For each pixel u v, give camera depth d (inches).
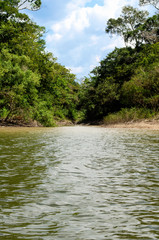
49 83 1370.6
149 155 257.9
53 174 175.0
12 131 649.6
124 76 1384.1
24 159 230.8
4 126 900.6
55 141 394.0
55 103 1619.1
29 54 1182.9
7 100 918.4
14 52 1120.8
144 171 185.5
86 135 524.7
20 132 612.4
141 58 1512.1
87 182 155.4
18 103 935.0
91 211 109.0
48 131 665.0
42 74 1270.9
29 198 124.9
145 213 107.0
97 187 144.8
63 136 495.2
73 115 1930.4
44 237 85.6
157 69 1023.6
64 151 283.9
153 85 1005.8
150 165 207.0
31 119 1057.5
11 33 1147.9
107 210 110.1
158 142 379.6
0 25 1192.2
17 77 887.7
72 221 98.8
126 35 1892.2
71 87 2028.8
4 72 871.1
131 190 139.4
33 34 1338.6
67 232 89.5
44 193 133.0
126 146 331.9
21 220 99.4
